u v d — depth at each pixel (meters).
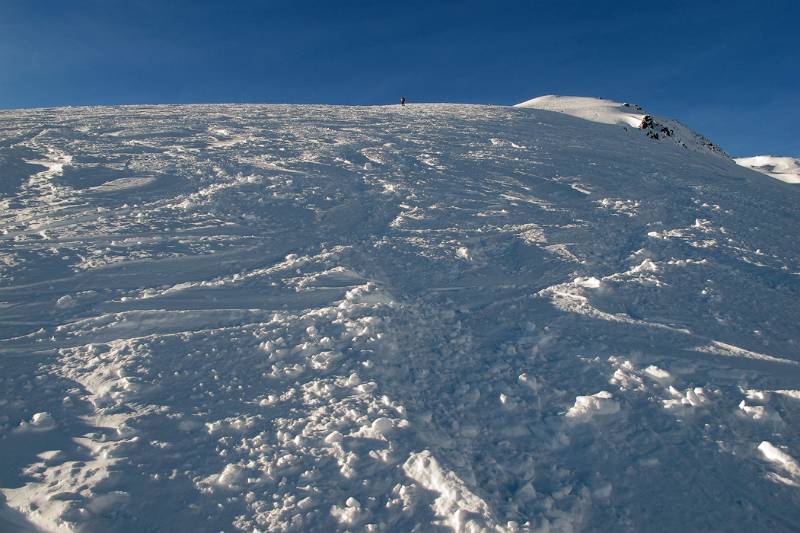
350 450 3.39
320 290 5.97
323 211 9.05
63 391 3.79
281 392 4.01
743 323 5.74
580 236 8.58
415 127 18.70
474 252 7.64
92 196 8.65
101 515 2.79
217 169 10.88
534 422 3.96
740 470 3.53
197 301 5.47
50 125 14.81
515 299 6.22
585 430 3.90
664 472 3.50
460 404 4.11
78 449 3.24
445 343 5.08
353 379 4.18
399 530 2.83
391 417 3.73
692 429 3.91
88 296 5.37
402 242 7.88
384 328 5.09
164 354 4.37
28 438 3.29
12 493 2.86
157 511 2.84
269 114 20.44
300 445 3.41
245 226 7.98
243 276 6.23
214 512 2.87
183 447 3.33
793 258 8.05
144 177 9.91
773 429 3.93
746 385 4.51
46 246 6.54
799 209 12.30
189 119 17.75
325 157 12.78
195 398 3.84
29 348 4.34
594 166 14.49
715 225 9.49
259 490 3.04
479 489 3.15
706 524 3.10
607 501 3.25
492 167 13.22
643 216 9.94
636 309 5.98
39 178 9.44
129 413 3.60
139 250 6.69
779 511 3.21
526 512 3.07
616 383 4.46
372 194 10.24
